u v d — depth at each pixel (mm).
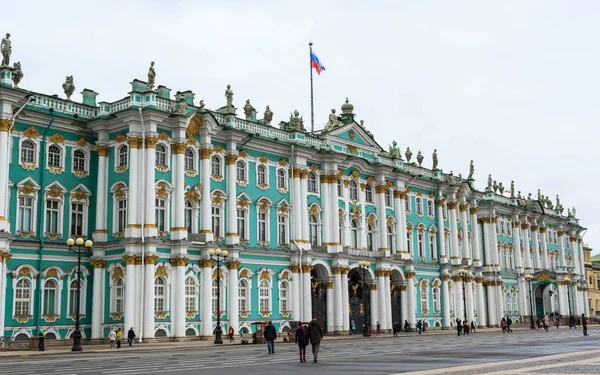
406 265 81250
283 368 28203
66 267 55344
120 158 57594
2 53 52219
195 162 60812
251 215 65500
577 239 128375
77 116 57156
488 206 100875
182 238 57500
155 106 56719
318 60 78562
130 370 27750
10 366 31031
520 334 71375
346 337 66688
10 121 51719
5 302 51000
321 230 72062
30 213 53844
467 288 92188
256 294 64500
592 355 33125
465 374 23297
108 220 57281
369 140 80000
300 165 70188
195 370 27500
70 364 31969
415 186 86625
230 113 63938
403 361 30984
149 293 54531
